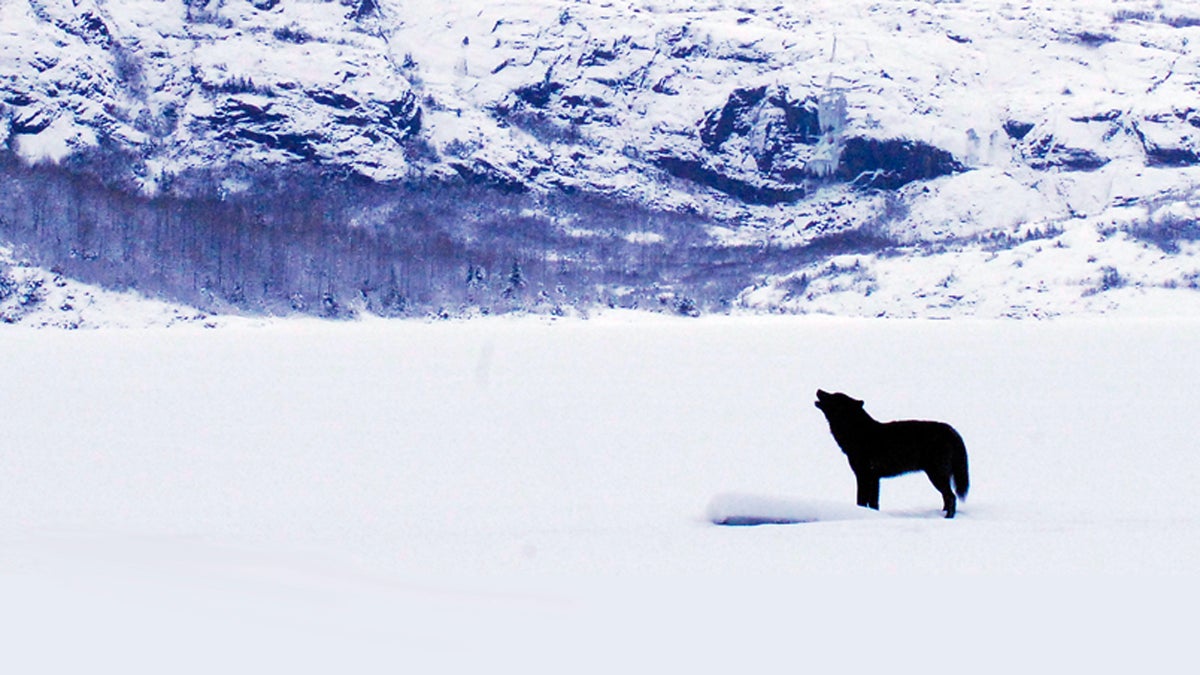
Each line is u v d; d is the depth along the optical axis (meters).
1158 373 51.00
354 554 10.02
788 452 23.53
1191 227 166.38
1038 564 9.11
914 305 160.12
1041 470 19.39
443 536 11.21
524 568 9.25
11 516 14.53
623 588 8.43
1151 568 8.89
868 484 12.64
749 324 137.38
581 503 15.41
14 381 47.09
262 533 11.97
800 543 10.27
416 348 78.62
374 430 28.84
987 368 55.69
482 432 28.42
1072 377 48.94
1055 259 164.25
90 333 106.50
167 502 16.31
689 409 35.41
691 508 14.35
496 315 149.75
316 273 149.50
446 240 193.75
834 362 61.94
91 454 23.22
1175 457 21.50
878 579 8.60
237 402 37.75
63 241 138.88
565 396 40.81
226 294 138.12
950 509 12.20
